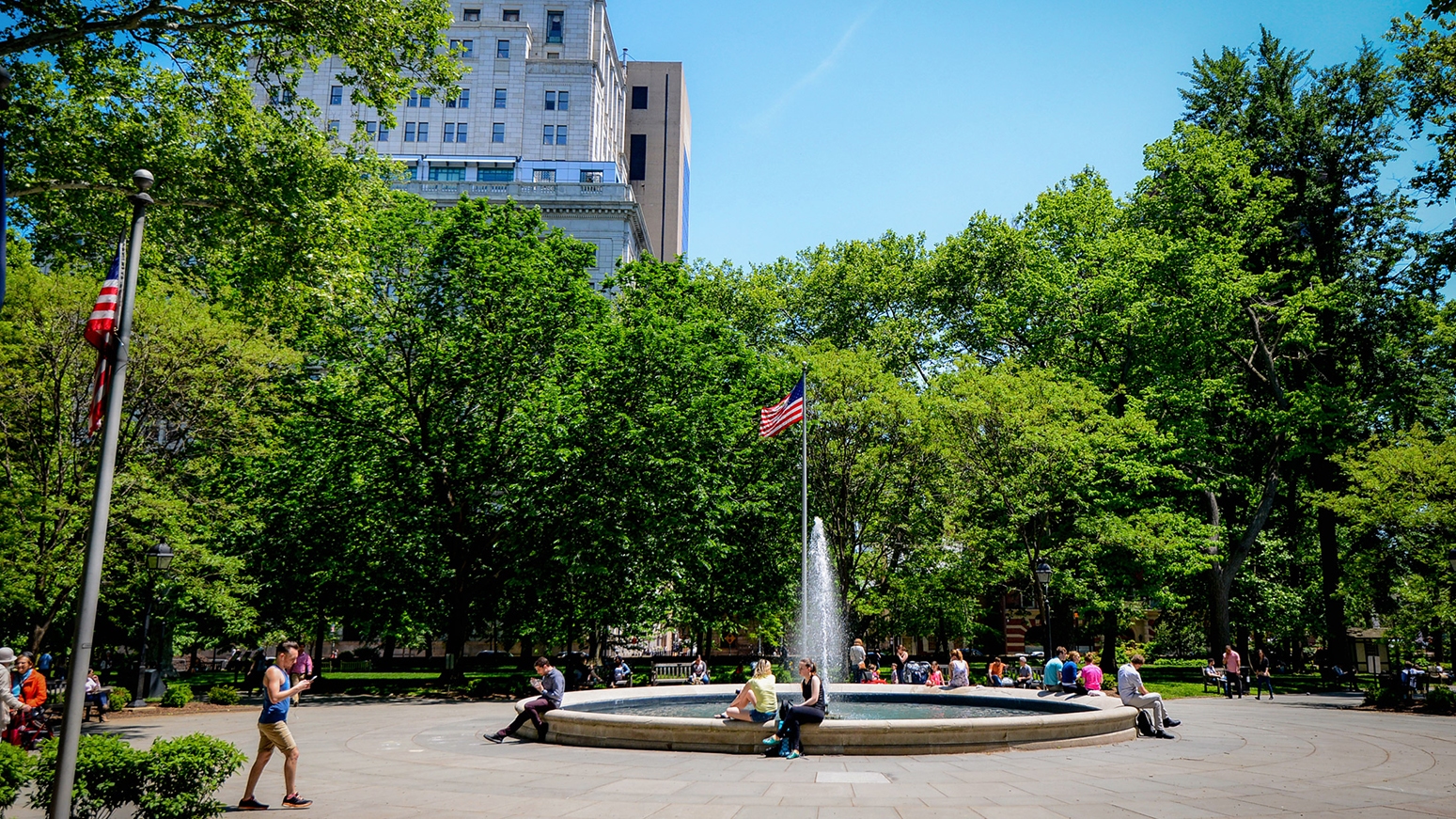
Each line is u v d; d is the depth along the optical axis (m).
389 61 20.11
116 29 18.00
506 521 31.23
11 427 20.95
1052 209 43.06
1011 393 34.72
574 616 33.31
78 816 8.69
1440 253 31.95
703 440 32.31
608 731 15.73
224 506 24.23
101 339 10.01
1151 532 34.66
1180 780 12.58
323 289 22.08
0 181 8.34
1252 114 45.38
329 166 21.27
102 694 21.47
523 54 91.00
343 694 30.72
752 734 14.73
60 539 19.69
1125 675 18.62
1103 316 38.31
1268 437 41.97
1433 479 30.00
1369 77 43.00
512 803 10.77
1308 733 19.38
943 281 46.53
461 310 32.62
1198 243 39.78
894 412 34.91
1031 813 10.11
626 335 32.09
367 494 31.33
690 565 32.38
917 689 23.34
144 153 19.94
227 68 20.67
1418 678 29.86
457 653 31.44
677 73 127.56
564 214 74.44
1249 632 49.28
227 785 12.21
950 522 37.66
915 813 10.09
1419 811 10.52
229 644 40.53
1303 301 38.41
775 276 49.59
